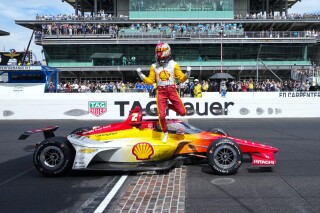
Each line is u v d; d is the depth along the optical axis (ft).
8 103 64.18
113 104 64.23
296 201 17.53
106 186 20.77
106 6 210.18
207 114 64.18
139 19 166.91
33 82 87.81
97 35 153.99
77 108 64.59
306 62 156.76
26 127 50.96
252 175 22.70
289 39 154.61
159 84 23.93
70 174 23.93
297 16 167.94
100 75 164.25
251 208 16.60
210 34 153.69
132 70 155.43
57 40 154.81
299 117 64.54
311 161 26.84
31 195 19.22
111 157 23.31
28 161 28.50
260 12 213.05
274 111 64.85
